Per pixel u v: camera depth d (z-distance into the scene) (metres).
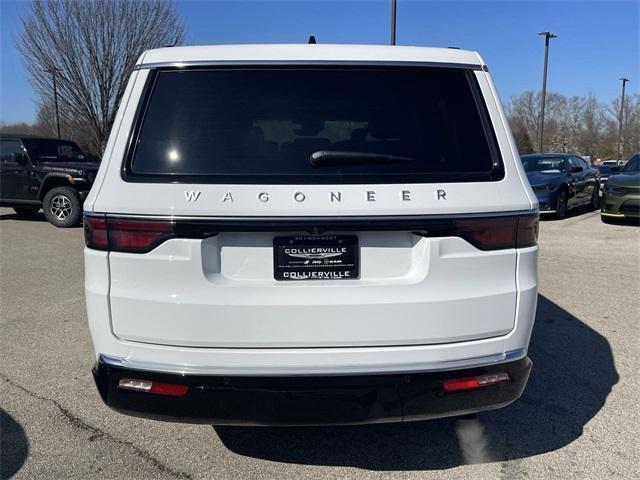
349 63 2.45
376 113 2.40
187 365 2.25
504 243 2.31
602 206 11.74
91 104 24.72
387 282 2.26
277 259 2.25
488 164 2.35
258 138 2.34
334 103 2.40
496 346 2.35
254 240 2.24
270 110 2.38
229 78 2.42
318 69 2.44
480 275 2.29
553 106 70.50
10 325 4.90
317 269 2.26
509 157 2.38
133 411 2.32
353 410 2.26
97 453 2.86
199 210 2.18
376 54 2.48
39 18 23.41
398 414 2.29
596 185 15.09
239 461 2.80
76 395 3.52
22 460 2.79
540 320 5.03
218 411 2.26
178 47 2.52
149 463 2.78
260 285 2.24
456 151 2.36
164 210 2.19
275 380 2.22
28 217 13.30
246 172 2.26
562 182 12.45
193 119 2.36
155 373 2.24
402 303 2.24
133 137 2.33
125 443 2.96
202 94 2.39
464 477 2.65
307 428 3.12
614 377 3.76
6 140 11.68
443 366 2.27
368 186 2.24
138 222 2.21
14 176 11.55
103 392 2.32
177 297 2.22
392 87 2.44
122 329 2.27
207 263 2.23
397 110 2.41
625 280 6.56
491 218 2.28
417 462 2.78
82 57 24.02
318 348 2.26
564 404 3.37
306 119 2.37
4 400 3.45
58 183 11.38
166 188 2.22
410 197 2.23
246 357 2.24
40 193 11.40
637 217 11.16
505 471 2.70
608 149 66.69
